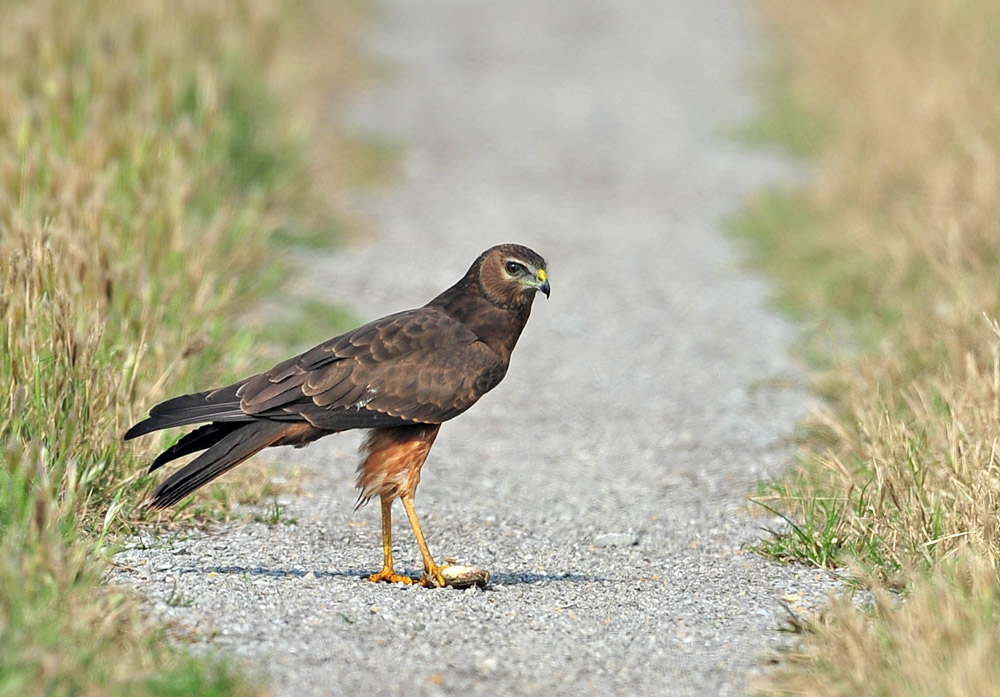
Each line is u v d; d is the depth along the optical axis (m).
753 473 11.96
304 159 20.66
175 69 19.19
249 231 16.89
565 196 23.05
